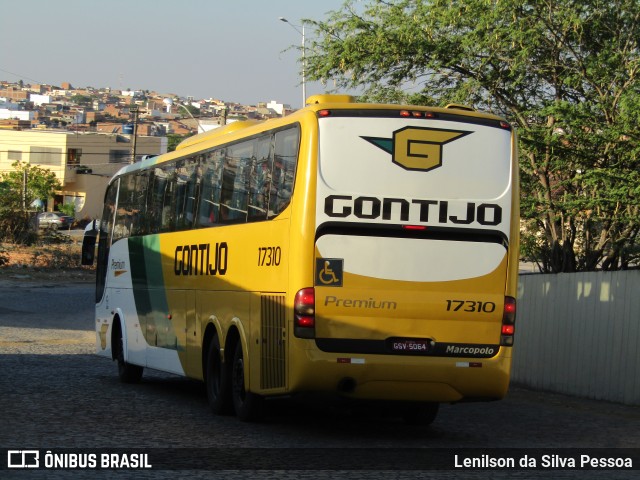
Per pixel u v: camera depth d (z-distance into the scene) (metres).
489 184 13.12
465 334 13.00
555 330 20.33
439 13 24.50
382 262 12.75
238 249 14.78
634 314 17.84
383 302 12.73
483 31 23.88
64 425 13.35
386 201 12.78
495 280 13.08
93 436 12.41
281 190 13.38
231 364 15.10
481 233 13.04
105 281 23.05
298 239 12.68
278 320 13.13
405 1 25.20
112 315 22.23
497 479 10.41
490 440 13.59
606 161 21.53
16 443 11.66
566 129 22.11
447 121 13.05
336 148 12.75
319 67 25.86
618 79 23.27
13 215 73.19
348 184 12.73
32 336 31.89
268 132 14.11
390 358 12.74
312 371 12.57
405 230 12.80
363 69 25.58
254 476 9.97
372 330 12.73
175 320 17.81
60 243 75.62
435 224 12.90
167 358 18.27
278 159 13.62
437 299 12.88
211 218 16.14
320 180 12.68
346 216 12.70
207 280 16.12
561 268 24.67
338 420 15.45
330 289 12.64
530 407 17.84
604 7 24.16
